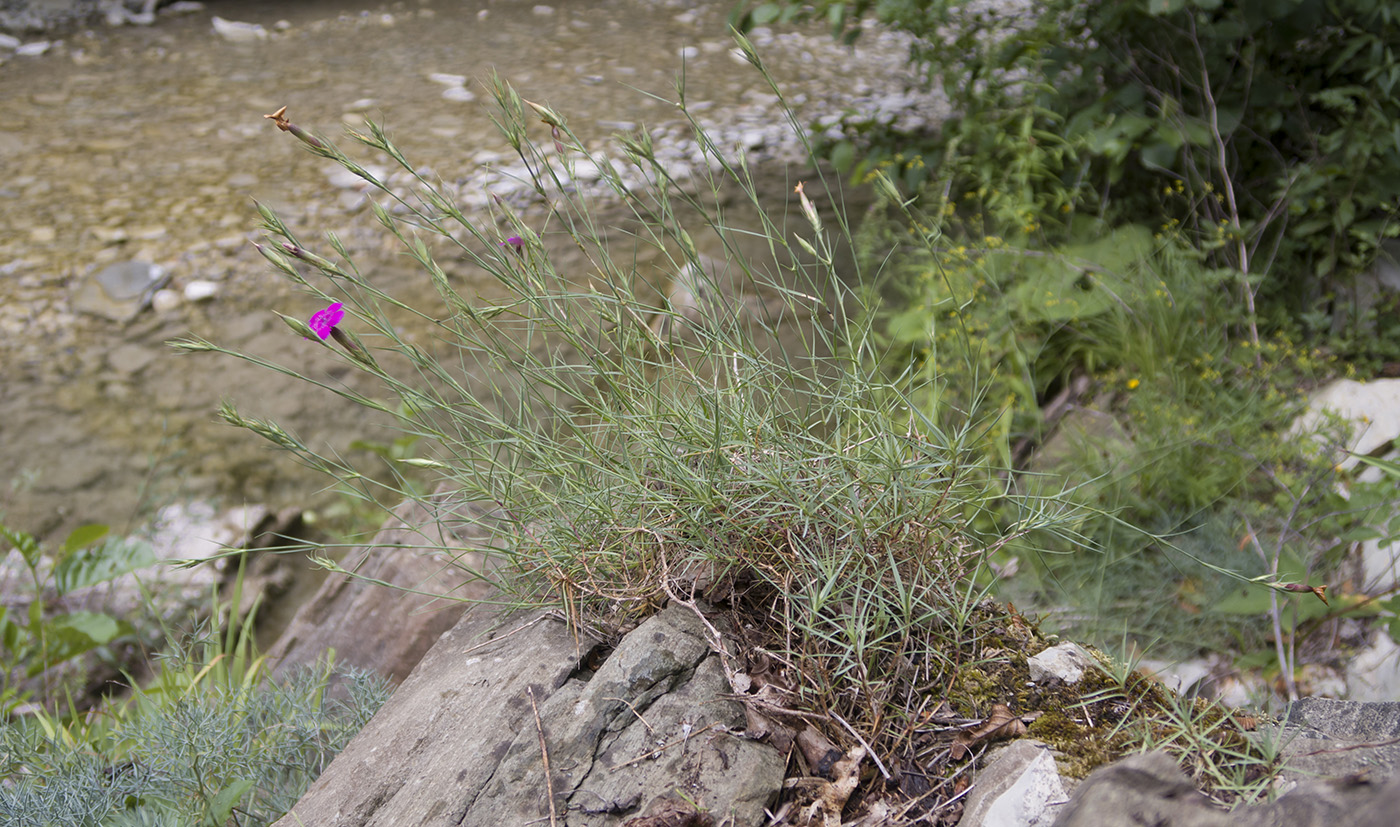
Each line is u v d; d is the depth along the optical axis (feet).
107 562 10.45
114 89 21.72
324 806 5.13
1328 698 5.04
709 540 5.54
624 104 20.88
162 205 16.97
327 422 13.00
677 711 5.05
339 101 21.21
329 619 9.23
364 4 27.91
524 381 6.30
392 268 15.34
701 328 6.23
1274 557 8.68
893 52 24.02
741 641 5.46
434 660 6.19
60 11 25.48
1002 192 12.68
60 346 13.98
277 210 16.78
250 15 26.86
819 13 13.74
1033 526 5.69
